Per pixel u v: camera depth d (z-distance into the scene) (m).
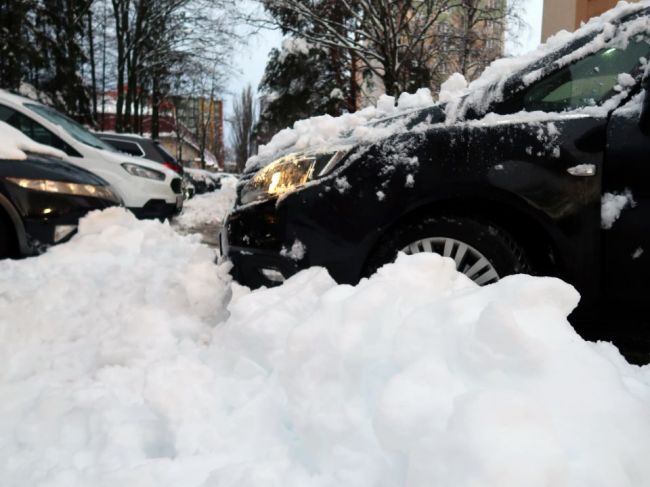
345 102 16.62
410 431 1.14
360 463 1.19
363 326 1.47
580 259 2.27
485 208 2.46
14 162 3.82
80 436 1.55
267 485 1.18
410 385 1.22
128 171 7.12
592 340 2.55
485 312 1.29
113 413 1.61
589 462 1.02
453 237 2.43
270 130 21.86
